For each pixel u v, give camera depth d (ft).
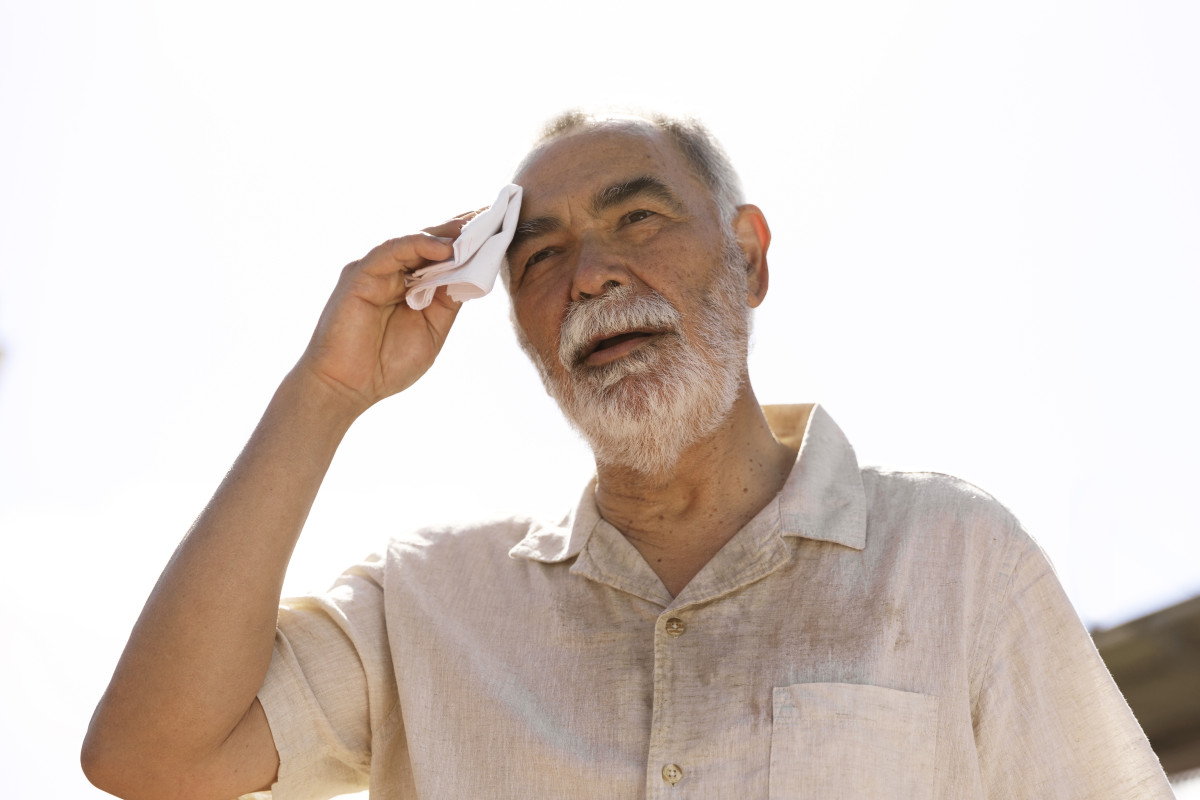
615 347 6.10
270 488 5.69
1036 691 5.40
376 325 6.12
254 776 5.80
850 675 5.29
